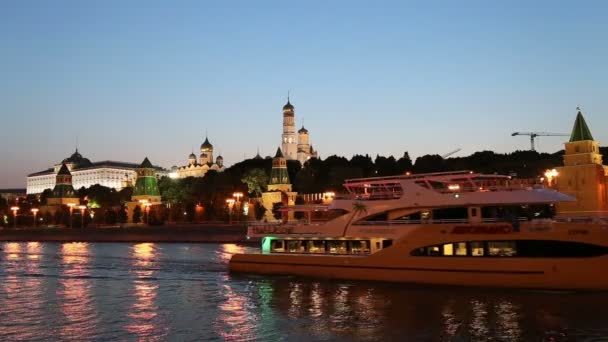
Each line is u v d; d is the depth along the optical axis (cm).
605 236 3170
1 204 19012
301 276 4172
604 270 3158
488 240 3462
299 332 2678
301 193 15725
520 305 3059
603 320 2723
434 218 3772
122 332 2742
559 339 2458
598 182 9319
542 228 3328
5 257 6869
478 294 3356
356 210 4041
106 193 18975
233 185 14788
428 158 15288
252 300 3475
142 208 14888
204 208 13588
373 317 2927
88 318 3061
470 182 3706
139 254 7138
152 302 3491
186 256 6638
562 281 3238
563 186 9538
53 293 3881
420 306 3119
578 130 9844
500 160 15400
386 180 4031
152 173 16475
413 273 3666
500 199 3544
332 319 2914
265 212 14425
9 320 3019
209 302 3453
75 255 7106
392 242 3869
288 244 4416
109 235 12119
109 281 4416
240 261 4519
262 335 2641
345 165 17300
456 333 2586
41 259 6500
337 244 4159
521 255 3359
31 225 16162
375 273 3825
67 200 17862
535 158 15175
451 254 3569
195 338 2611
